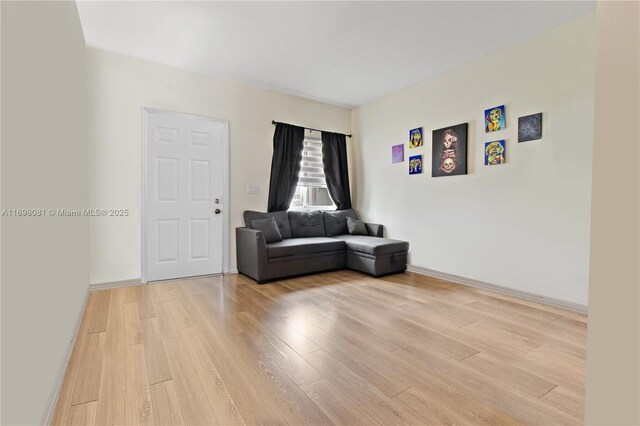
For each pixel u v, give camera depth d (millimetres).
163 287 3414
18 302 1120
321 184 5059
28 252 1253
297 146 4633
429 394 1566
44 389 1375
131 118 3443
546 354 1975
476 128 3514
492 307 2834
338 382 1664
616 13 650
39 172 1437
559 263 2861
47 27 1596
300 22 2789
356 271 4270
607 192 656
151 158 3568
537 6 2553
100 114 3275
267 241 3938
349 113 5301
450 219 3799
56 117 1787
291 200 4617
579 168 2734
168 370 1768
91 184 3238
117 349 2004
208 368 1791
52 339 1539
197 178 3869
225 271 4086
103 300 2957
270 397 1535
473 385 1644
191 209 3836
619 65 643
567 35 2789
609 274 653
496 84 3318
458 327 2387
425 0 2479
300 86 4309
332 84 4242
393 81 4129
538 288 3006
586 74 2682
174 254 3736
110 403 1485
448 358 1922
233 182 4137
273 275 3691
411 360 1895
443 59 3500
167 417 1397
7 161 1066
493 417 1403
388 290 3363
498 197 3316
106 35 3016
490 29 2893
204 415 1410
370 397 1540
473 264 3557
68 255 2066
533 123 3014
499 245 3314
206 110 3914
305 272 3951
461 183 3674
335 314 2646
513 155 3186
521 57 3109
